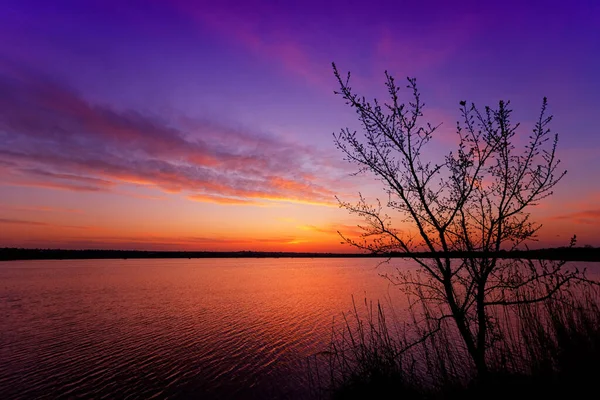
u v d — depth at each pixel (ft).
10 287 168.55
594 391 20.42
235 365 53.57
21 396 43.80
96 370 52.44
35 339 70.03
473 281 20.35
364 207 22.30
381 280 205.16
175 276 257.14
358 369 33.14
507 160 19.01
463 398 23.27
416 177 20.62
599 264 162.50
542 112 18.52
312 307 103.81
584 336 24.04
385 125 20.83
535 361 23.66
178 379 48.49
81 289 161.07
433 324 32.63
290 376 46.52
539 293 26.25
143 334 73.51
